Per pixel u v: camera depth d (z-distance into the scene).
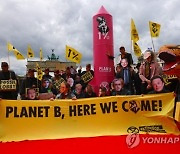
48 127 6.08
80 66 13.10
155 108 6.14
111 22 11.59
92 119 6.18
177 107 5.99
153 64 8.45
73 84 11.60
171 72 6.25
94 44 11.63
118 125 6.12
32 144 5.94
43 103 6.15
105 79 11.31
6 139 5.91
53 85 11.84
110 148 5.98
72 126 6.12
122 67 10.05
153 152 5.93
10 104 6.06
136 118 6.13
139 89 9.80
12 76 10.04
